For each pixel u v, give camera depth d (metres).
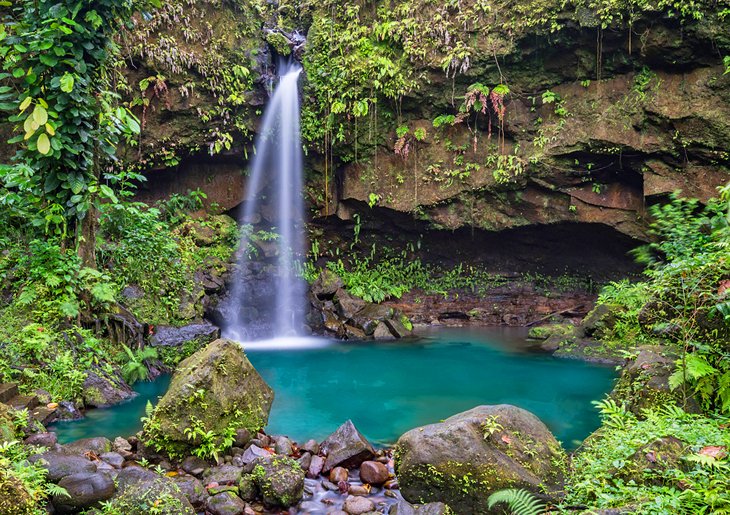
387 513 3.86
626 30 10.08
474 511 3.68
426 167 12.27
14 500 2.93
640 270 12.04
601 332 9.11
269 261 12.52
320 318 11.55
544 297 12.82
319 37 12.00
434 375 8.03
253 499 4.03
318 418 6.11
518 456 3.83
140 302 8.25
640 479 3.28
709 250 5.31
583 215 11.64
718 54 9.65
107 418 5.82
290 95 12.30
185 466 4.51
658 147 10.43
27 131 6.08
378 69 11.56
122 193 8.70
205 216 12.17
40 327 6.26
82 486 3.54
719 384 4.16
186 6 10.68
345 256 13.70
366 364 8.78
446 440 3.83
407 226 13.05
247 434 4.94
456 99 11.70
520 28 10.73
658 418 3.98
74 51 6.55
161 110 10.64
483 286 13.37
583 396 6.85
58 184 6.77
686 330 4.34
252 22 11.77
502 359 8.97
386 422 5.99
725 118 9.68
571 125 11.08
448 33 11.15
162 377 7.45
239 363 5.20
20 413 4.62
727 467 2.99
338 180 12.97
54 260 6.73
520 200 12.05
